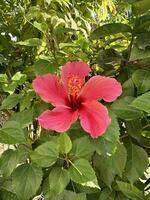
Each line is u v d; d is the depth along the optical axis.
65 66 0.25
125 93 0.27
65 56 0.32
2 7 0.43
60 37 0.35
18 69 0.38
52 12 0.40
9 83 0.28
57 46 0.32
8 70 0.37
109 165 0.25
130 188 0.24
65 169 0.23
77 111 0.23
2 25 0.42
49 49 0.32
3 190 0.27
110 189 0.26
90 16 0.45
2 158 0.25
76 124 0.25
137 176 0.26
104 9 0.47
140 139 0.27
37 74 0.27
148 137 0.29
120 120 0.28
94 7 0.48
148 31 0.28
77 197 0.24
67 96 0.24
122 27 0.28
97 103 0.23
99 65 0.31
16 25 0.42
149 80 0.26
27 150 0.25
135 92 0.27
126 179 0.27
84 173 0.22
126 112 0.24
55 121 0.23
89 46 0.35
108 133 0.23
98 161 0.25
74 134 0.25
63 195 0.24
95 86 0.24
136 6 0.27
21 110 0.28
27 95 0.28
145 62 0.28
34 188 0.24
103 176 0.25
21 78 0.27
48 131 0.28
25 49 0.40
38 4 0.42
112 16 0.50
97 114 0.22
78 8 0.46
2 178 0.26
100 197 0.26
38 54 0.38
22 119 0.26
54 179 0.23
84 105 0.23
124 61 0.30
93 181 0.22
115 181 0.27
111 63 0.30
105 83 0.24
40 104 0.27
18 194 0.24
